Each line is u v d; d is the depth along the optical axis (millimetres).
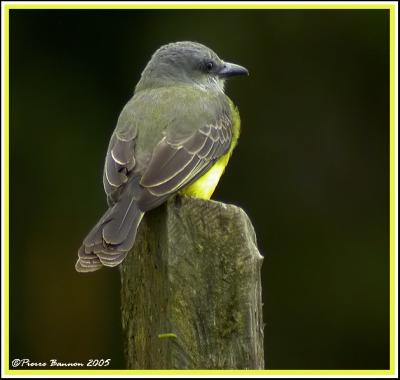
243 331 7141
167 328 7168
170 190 8336
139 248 7633
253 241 7301
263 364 7355
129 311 7688
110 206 8203
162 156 8523
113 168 8422
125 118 9031
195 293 7137
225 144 9422
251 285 7168
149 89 9984
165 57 10203
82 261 7434
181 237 7164
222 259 7129
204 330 7125
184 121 8969
